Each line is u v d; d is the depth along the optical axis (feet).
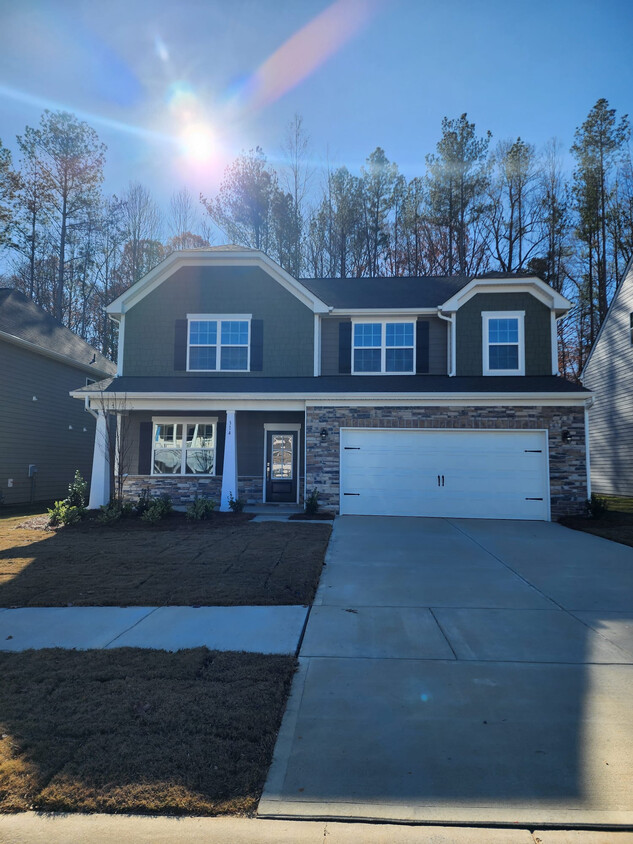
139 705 12.63
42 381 64.85
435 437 44.16
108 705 12.64
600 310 95.96
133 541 32.65
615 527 38.17
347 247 104.17
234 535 34.27
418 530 37.47
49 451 66.03
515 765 10.49
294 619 19.25
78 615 19.75
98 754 10.66
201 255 51.83
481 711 12.63
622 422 68.23
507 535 35.83
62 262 104.73
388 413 44.45
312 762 10.59
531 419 43.39
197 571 25.40
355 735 11.58
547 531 37.60
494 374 48.96
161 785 9.76
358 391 44.57
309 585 23.06
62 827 8.93
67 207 105.50
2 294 69.67
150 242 114.01
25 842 8.61
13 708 12.53
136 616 19.63
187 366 51.47
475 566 27.14
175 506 51.65
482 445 43.80
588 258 97.66
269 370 50.90
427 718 12.30
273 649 16.44
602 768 10.39
